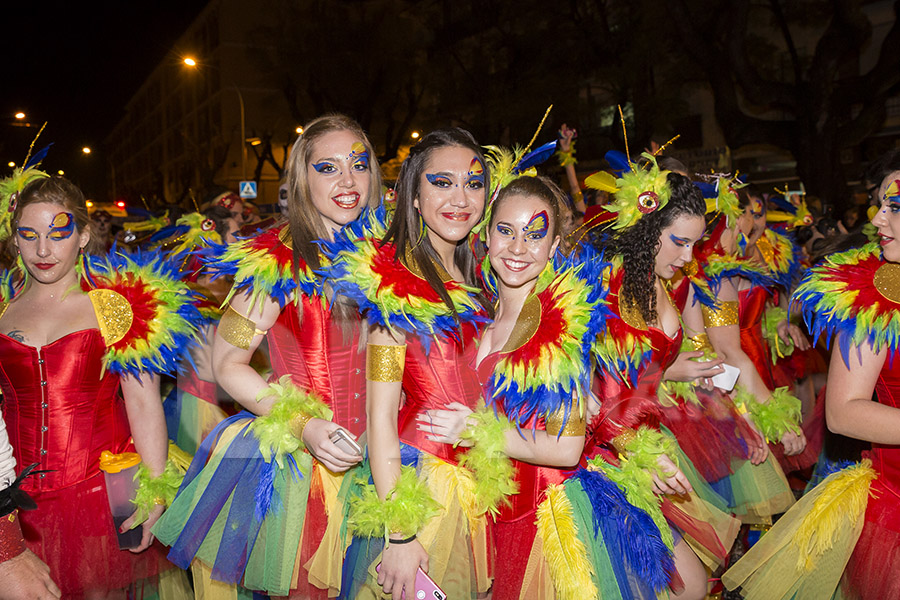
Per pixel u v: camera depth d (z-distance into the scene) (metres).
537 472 2.88
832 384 2.81
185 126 62.88
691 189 3.21
